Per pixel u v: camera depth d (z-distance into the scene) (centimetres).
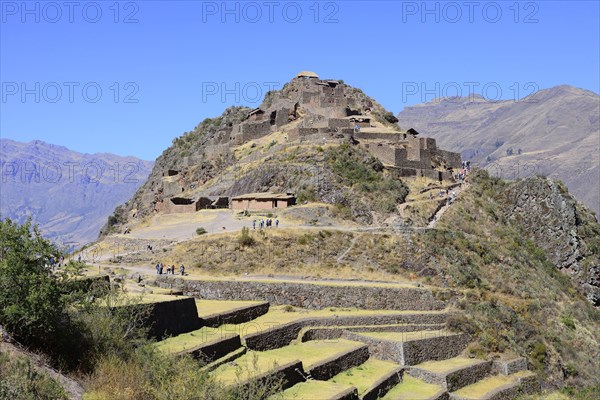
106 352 4916
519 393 8444
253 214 12594
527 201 15100
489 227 13888
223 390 4891
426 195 14150
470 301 10075
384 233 11312
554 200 14825
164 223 12719
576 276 13938
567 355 10162
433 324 9175
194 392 4725
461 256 11538
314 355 7094
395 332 8650
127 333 5278
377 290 9488
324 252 10538
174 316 6506
